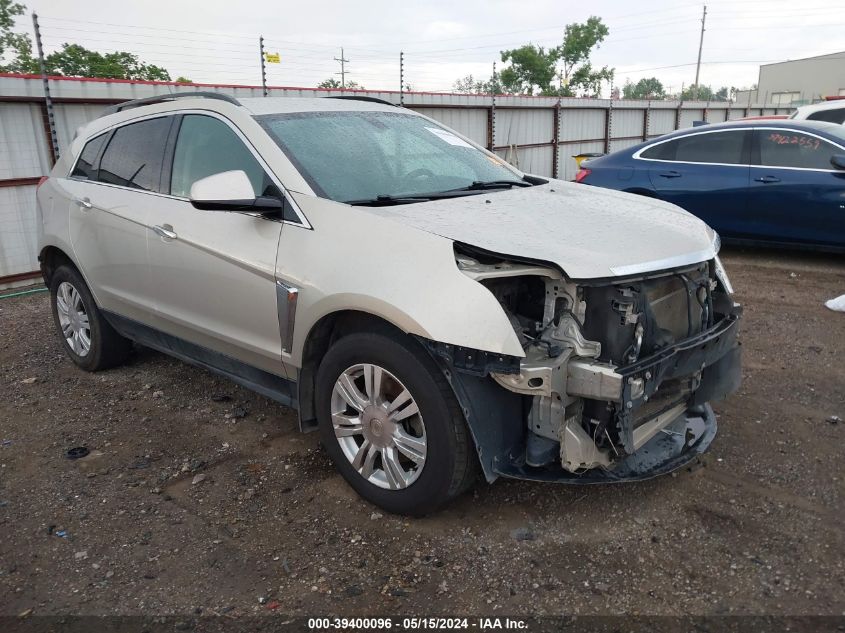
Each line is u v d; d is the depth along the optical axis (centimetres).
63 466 375
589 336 276
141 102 448
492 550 294
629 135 2203
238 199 321
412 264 284
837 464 358
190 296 385
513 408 290
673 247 308
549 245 286
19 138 819
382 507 321
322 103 407
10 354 562
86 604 267
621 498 331
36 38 830
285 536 308
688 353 299
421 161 394
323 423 335
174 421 429
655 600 263
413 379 288
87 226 457
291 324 325
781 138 779
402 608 262
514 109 1666
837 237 746
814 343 541
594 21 5375
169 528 315
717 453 372
